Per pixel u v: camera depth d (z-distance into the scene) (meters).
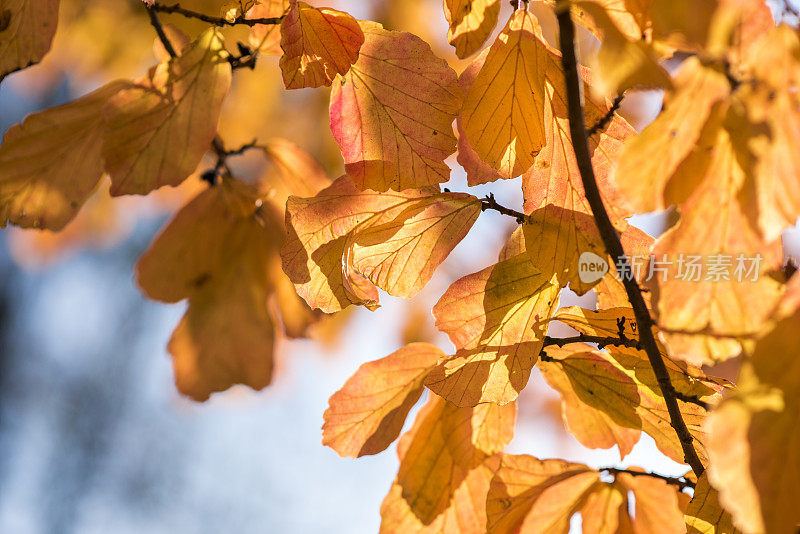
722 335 0.81
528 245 0.87
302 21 0.88
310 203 0.88
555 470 0.93
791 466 0.77
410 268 0.88
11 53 0.90
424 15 1.58
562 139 0.87
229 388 1.02
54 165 0.93
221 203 1.02
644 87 0.79
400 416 0.92
